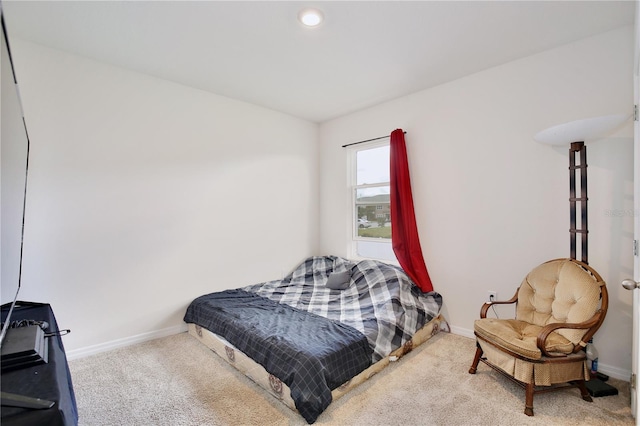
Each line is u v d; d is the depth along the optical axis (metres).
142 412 1.87
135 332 2.83
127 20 2.08
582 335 1.94
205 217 3.29
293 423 1.78
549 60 2.50
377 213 3.88
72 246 2.52
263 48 2.45
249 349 2.21
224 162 3.44
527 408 1.83
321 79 3.02
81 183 2.56
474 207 2.94
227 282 3.47
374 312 2.66
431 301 3.07
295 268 4.15
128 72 2.79
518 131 2.67
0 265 1.06
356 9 1.98
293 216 4.12
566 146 2.42
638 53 1.66
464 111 2.99
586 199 2.17
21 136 1.38
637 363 1.58
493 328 2.14
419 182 3.34
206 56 2.57
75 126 2.53
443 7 1.97
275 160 3.92
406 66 2.76
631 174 2.15
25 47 2.32
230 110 3.49
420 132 3.32
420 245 3.32
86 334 2.58
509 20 2.10
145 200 2.90
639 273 1.67
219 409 1.90
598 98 2.29
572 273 2.12
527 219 2.63
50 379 0.97
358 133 3.93
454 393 2.05
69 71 2.50
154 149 2.95
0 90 0.98
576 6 1.96
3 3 1.87
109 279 2.70
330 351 1.98
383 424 1.76
